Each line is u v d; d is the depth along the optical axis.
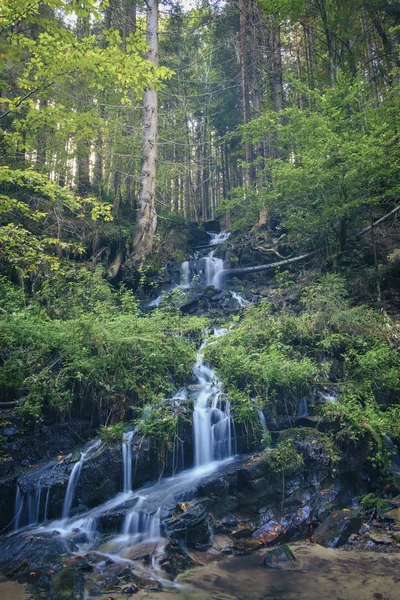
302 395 7.43
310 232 11.62
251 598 3.95
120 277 12.94
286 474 6.07
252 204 12.45
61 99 12.61
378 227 11.91
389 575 4.30
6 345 7.18
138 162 17.05
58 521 5.60
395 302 9.73
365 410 6.89
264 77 23.33
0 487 5.61
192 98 25.75
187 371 8.02
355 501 6.06
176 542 4.89
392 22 16.91
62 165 13.37
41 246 7.76
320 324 8.84
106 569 4.49
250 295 12.12
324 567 4.52
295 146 12.31
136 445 6.34
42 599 3.90
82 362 7.01
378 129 9.70
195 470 6.48
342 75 11.91
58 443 6.55
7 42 6.57
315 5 17.41
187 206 32.09
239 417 6.80
